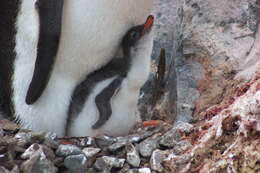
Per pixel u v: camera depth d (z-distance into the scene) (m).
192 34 8.33
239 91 7.03
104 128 6.93
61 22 6.50
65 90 6.91
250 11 8.20
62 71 6.84
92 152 6.38
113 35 6.72
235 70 7.81
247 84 6.96
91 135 6.96
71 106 6.99
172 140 6.42
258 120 5.71
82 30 6.57
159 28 9.40
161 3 9.50
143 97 8.98
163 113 8.53
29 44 6.74
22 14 6.67
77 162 6.11
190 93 8.00
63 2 6.45
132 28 6.81
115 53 7.01
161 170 6.13
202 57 8.17
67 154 6.21
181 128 6.56
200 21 8.37
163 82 8.91
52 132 6.74
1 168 5.88
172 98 8.37
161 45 9.31
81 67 6.85
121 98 6.94
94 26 6.55
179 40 8.48
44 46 6.53
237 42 8.04
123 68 6.92
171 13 9.41
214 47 8.09
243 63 7.82
